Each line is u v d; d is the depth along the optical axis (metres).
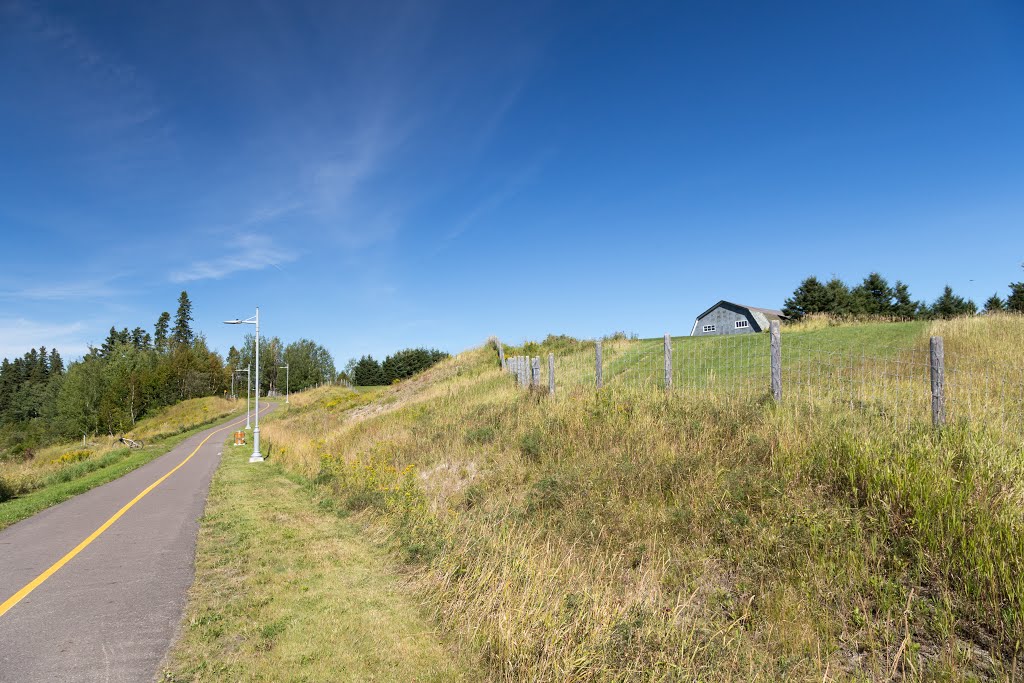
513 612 4.23
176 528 9.03
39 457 33.12
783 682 3.48
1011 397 8.19
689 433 8.48
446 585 5.23
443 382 26.06
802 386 10.50
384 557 6.67
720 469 6.99
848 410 8.00
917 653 3.69
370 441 15.95
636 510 6.69
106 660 4.08
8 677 3.81
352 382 103.88
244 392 108.69
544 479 8.23
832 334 16.83
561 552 5.99
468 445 11.80
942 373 7.00
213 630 4.57
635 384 13.16
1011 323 13.85
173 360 91.25
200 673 3.83
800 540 5.17
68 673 3.87
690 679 3.41
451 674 3.78
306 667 3.89
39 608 5.27
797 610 4.30
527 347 26.77
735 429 8.13
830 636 3.99
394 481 10.42
